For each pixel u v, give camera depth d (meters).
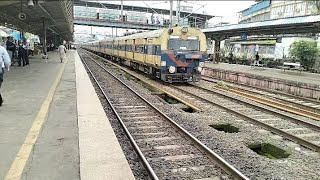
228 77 24.19
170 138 8.24
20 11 24.36
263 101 14.56
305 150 7.86
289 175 6.21
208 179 5.85
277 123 10.39
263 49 42.50
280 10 51.94
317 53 25.56
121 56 31.05
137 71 26.89
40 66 24.97
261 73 23.12
